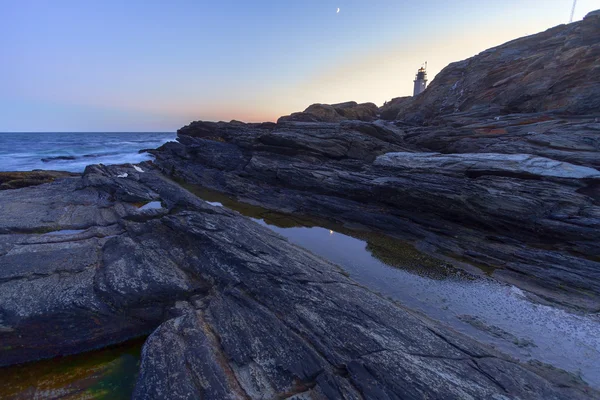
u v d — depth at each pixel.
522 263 11.92
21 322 7.37
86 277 9.12
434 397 5.23
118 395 6.27
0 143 91.44
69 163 47.38
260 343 6.65
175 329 7.17
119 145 88.88
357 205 19.19
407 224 16.31
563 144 17.53
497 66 33.84
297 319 7.32
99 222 14.20
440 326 8.48
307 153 25.66
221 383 5.70
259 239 11.88
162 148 57.81
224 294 8.53
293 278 9.05
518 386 5.66
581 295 9.83
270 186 24.98
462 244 14.03
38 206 16.16
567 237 12.59
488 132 23.00
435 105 43.34
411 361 6.07
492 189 14.80
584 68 22.58
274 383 5.75
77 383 6.61
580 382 6.45
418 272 11.91
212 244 10.68
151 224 12.44
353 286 9.30
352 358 6.10
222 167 31.36
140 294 8.38
